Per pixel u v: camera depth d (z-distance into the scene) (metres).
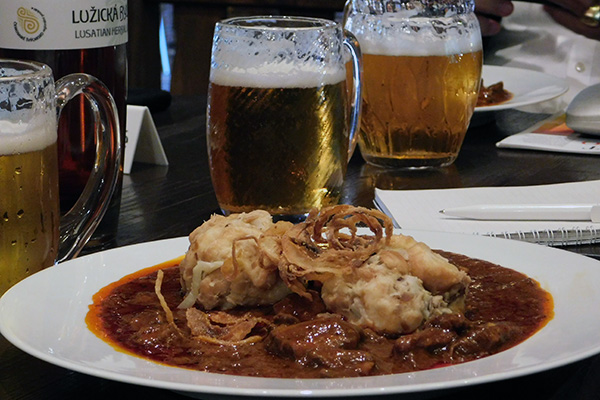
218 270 0.73
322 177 0.92
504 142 1.23
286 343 0.67
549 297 0.74
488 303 0.74
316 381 0.63
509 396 0.67
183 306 0.73
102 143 0.88
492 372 0.63
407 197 1.00
